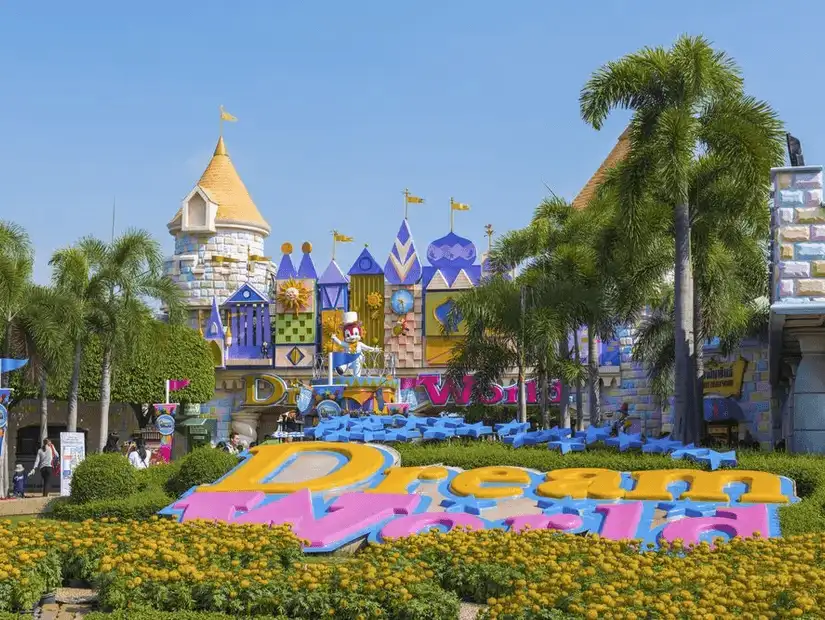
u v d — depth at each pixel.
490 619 12.39
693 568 14.30
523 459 24.19
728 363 47.22
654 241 31.16
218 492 22.89
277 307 63.12
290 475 23.94
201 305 68.31
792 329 25.81
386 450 25.00
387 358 60.31
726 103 29.08
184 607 14.08
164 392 53.41
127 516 23.66
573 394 56.25
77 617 14.21
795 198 23.97
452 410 58.91
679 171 27.41
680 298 28.38
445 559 15.73
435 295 61.09
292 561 16.09
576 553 15.71
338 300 62.41
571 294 35.22
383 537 17.61
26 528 17.48
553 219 39.88
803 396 25.53
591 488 21.16
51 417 54.50
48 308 37.44
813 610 11.91
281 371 62.59
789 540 16.39
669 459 23.41
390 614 13.48
